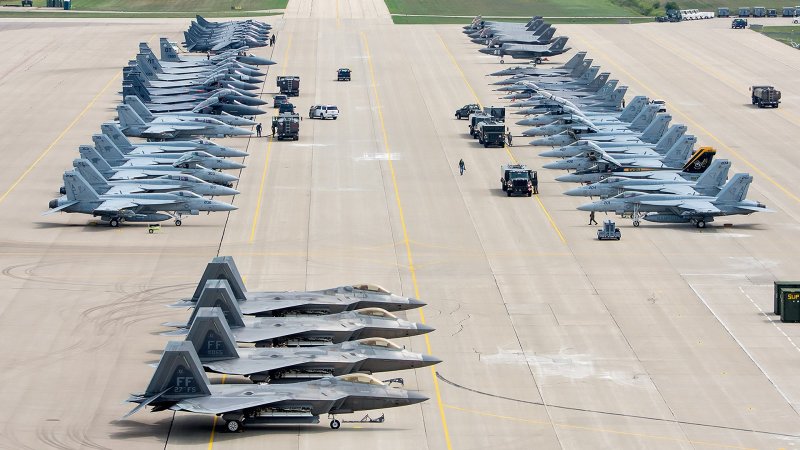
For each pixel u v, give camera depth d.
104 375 148.00
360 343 147.00
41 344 157.88
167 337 160.62
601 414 140.25
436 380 149.00
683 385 148.88
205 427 133.38
